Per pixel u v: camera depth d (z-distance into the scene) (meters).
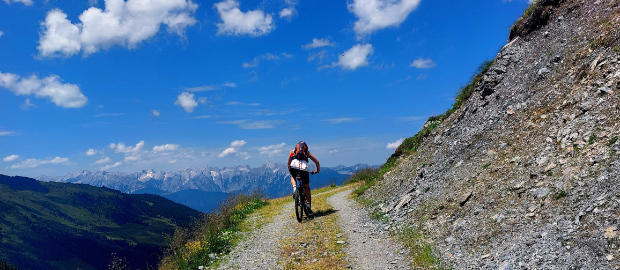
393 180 15.31
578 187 5.89
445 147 13.39
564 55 10.53
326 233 9.98
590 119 7.32
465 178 9.45
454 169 10.70
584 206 5.40
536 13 14.06
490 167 8.95
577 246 4.82
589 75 8.58
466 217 7.68
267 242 9.70
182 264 8.78
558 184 6.36
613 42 8.70
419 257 6.87
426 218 8.95
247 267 7.71
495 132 10.64
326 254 7.98
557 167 6.84
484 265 5.71
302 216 13.04
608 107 7.14
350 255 7.75
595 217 5.05
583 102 8.00
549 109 9.07
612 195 5.15
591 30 10.18
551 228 5.53
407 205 10.84
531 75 11.48
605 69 8.17
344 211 13.47
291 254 8.27
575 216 5.38
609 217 4.85
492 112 12.08
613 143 6.15
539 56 12.08
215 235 10.33
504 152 9.11
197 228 11.65
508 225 6.39
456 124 14.70
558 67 10.34
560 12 13.00
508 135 9.78
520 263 5.22
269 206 18.11
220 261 8.55
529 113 9.80
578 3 12.30
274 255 8.36
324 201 17.61
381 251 7.79
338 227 10.61
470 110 14.23
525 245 5.57
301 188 11.95
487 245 6.29
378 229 9.77
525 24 14.50
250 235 10.91
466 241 6.82
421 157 15.15
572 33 11.13
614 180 5.37
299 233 10.33
